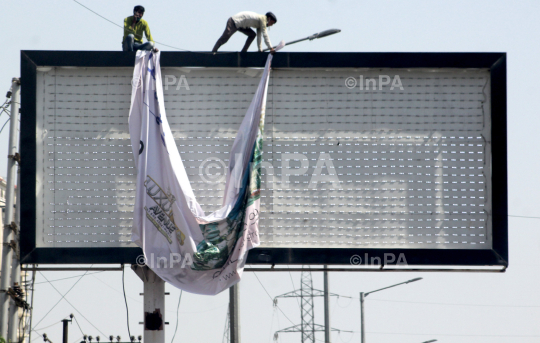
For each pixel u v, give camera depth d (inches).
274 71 1290.6
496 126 1288.1
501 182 1279.5
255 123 1251.8
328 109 1288.1
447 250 1266.0
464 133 1293.1
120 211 1256.2
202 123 1274.6
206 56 1277.1
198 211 1206.9
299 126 1284.4
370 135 1288.1
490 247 1273.4
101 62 1267.2
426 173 1284.4
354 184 1278.3
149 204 1206.9
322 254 1259.8
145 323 1257.4
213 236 1209.4
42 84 1270.9
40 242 1244.5
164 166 1221.1
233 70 1285.7
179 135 1270.9
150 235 1202.6
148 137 1228.5
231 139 1273.4
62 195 1255.5
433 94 1299.2
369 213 1274.6
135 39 1338.6
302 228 1267.2
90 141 1267.2
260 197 1251.8
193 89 1280.8
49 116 1266.0
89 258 1240.2
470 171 1286.9
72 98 1270.9
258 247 1255.5
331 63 1285.7
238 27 1301.7
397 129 1290.6
